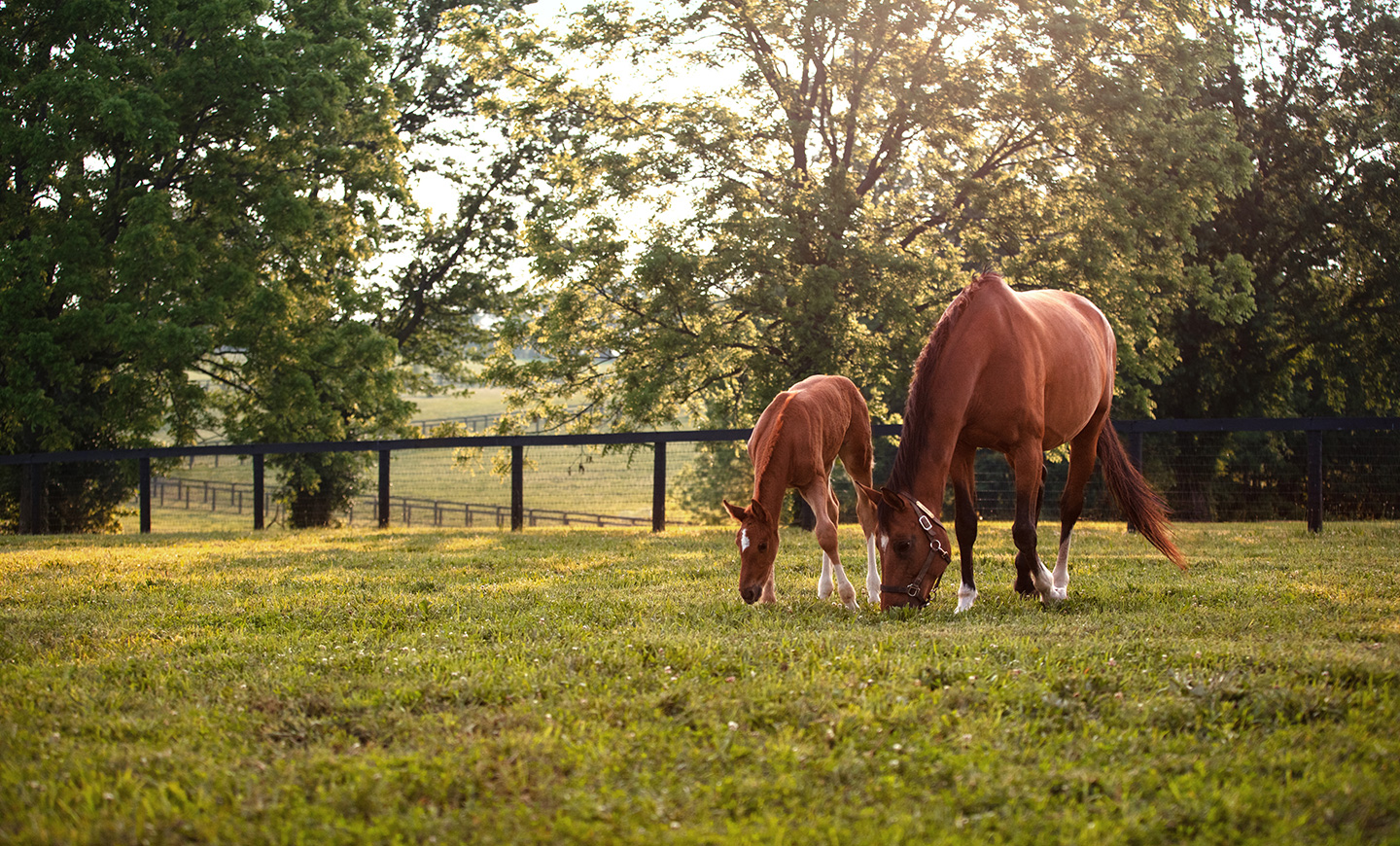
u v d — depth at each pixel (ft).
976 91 59.21
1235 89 82.53
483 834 8.63
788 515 63.82
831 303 56.29
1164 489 81.46
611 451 69.62
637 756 10.39
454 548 35.35
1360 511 68.90
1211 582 22.30
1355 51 83.30
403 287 95.40
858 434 22.54
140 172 68.03
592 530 47.06
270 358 70.13
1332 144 83.41
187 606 20.84
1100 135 63.31
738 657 14.34
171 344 61.16
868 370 61.11
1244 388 84.43
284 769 10.34
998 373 19.48
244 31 68.23
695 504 111.55
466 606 20.08
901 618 18.13
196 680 14.15
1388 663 13.15
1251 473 81.15
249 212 73.77
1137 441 39.63
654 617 18.24
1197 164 62.03
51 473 69.56
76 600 22.18
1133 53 64.23
